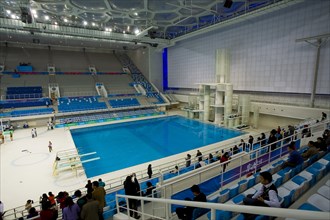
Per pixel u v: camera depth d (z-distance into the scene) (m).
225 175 7.05
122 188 8.18
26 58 32.25
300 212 0.94
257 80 19.89
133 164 12.82
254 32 19.66
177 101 31.20
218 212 4.30
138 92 30.91
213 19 22.97
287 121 17.70
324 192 4.18
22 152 14.27
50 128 20.44
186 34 25.16
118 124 22.97
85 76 32.31
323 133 8.23
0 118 19.83
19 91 25.69
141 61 36.34
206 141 16.73
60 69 32.62
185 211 4.25
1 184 10.20
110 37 24.92
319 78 15.53
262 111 18.95
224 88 19.75
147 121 24.16
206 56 25.61
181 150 14.98
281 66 17.78
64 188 9.81
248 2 17.98
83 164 12.92
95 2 16.77
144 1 16.69
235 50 21.72
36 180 10.55
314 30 15.48
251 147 10.96
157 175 9.38
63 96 26.84
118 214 4.80
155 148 15.51
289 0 14.77
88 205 4.37
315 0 15.23
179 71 31.00
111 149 15.47
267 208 1.13
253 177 5.71
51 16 20.56
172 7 18.30
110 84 31.98
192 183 6.32
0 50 31.83
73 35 24.89
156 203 5.98
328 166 5.32
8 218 7.56
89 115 24.34
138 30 24.84
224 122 19.73
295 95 17.28
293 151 5.85
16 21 19.78
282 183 5.10
